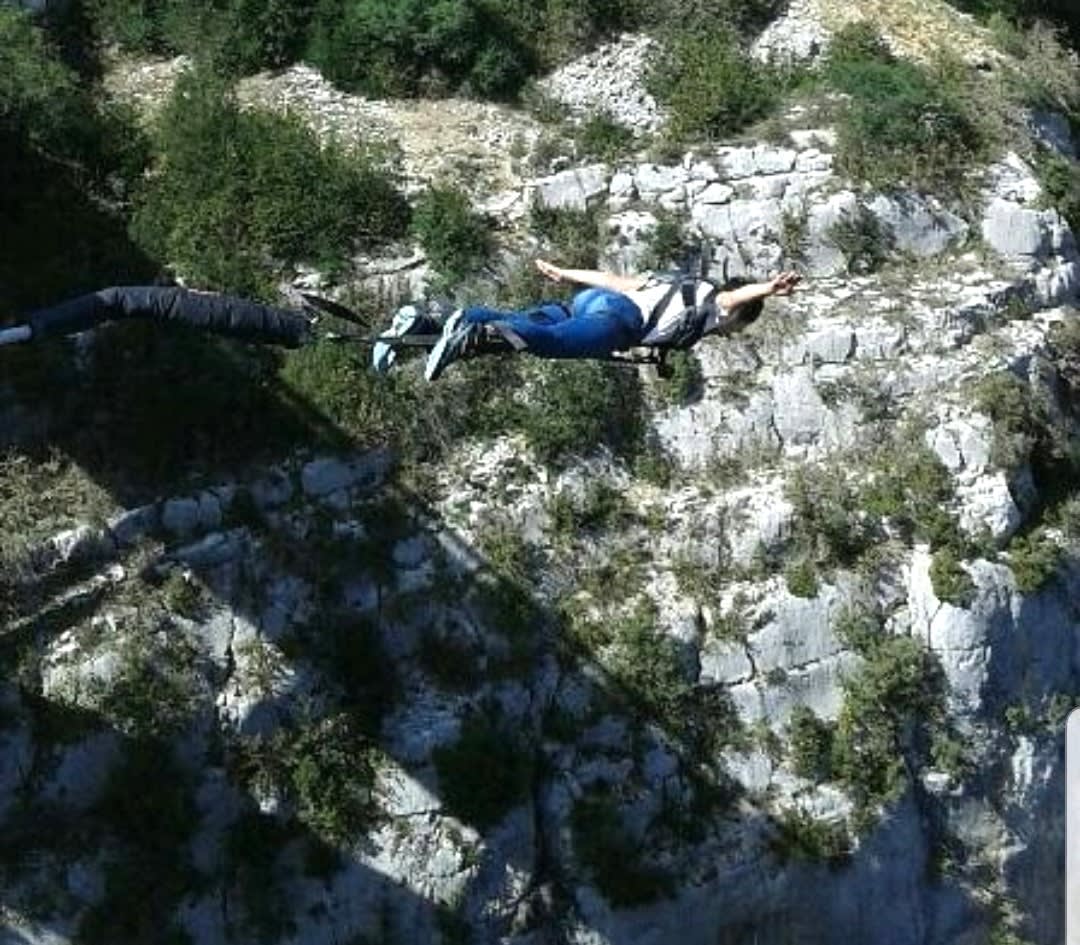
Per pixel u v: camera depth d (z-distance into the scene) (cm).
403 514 2672
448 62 3102
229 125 2889
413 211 2884
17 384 2605
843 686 2706
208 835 2500
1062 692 2808
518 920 2572
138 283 2755
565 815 2602
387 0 3098
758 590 2711
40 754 2456
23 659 2472
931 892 2728
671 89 3116
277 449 2658
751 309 1305
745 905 2641
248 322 1242
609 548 2723
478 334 1248
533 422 2752
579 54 3156
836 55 3166
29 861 2428
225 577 2575
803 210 2956
